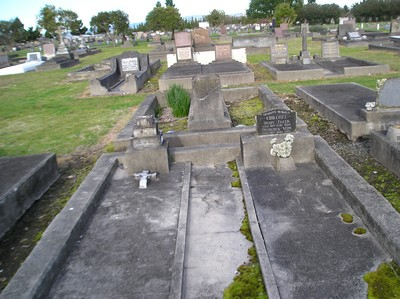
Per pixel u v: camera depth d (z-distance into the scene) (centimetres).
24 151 913
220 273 407
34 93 1797
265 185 594
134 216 532
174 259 423
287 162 637
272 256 419
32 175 637
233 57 2314
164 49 3334
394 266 385
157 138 662
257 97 1280
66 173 763
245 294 372
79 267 426
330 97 1063
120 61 1991
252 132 707
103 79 1667
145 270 414
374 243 426
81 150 895
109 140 952
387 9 5616
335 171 570
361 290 358
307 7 6888
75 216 503
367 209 454
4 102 1595
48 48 3559
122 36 6028
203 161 718
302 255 416
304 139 654
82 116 1245
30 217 591
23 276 387
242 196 579
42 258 415
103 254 448
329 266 395
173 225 501
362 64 1711
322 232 456
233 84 1573
